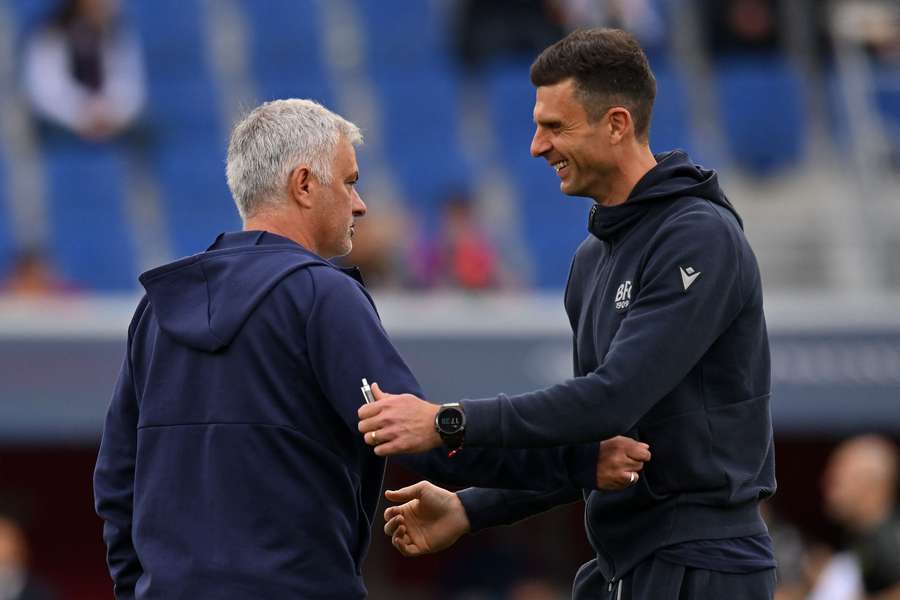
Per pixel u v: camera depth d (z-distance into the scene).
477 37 50.84
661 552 12.67
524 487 12.89
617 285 12.95
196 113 48.88
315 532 12.24
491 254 40.31
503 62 50.69
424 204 45.97
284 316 12.34
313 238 13.02
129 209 45.22
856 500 23.06
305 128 12.91
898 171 47.28
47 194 44.94
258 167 12.90
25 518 38.31
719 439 12.69
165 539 12.32
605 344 12.97
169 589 12.10
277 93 50.50
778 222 46.31
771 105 49.75
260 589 11.97
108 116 47.06
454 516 14.26
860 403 34.47
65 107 46.69
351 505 12.63
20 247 43.12
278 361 12.30
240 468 12.18
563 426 11.94
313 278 12.45
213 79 50.50
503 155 48.28
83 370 32.81
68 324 32.88
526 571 39.81
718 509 12.66
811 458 40.38
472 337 33.91
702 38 50.81
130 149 47.16
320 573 12.21
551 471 12.71
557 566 39.94
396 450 11.77
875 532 22.86
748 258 12.82
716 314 12.38
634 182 13.05
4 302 37.81
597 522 13.18
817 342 34.50
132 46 48.03
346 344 12.23
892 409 34.50
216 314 12.41
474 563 39.69
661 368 12.12
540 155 13.25
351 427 12.19
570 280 14.11
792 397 34.44
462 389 33.81
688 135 48.88
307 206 12.90
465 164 47.81
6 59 48.38
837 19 50.78
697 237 12.48
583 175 13.08
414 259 39.53
